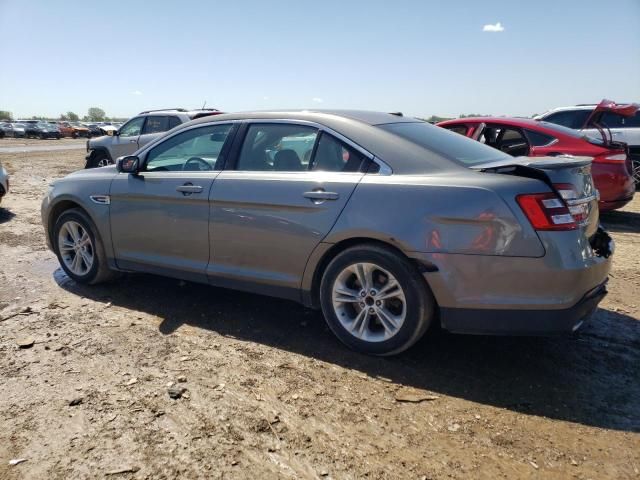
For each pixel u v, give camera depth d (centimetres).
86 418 275
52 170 1673
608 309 436
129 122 1264
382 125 364
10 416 276
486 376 324
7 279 508
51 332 382
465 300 306
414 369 332
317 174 356
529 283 294
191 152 425
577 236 297
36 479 230
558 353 354
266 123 394
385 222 321
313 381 317
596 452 253
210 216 393
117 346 361
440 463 244
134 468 238
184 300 453
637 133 1016
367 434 265
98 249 470
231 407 287
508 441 261
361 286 342
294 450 252
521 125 765
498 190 297
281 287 372
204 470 237
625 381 320
